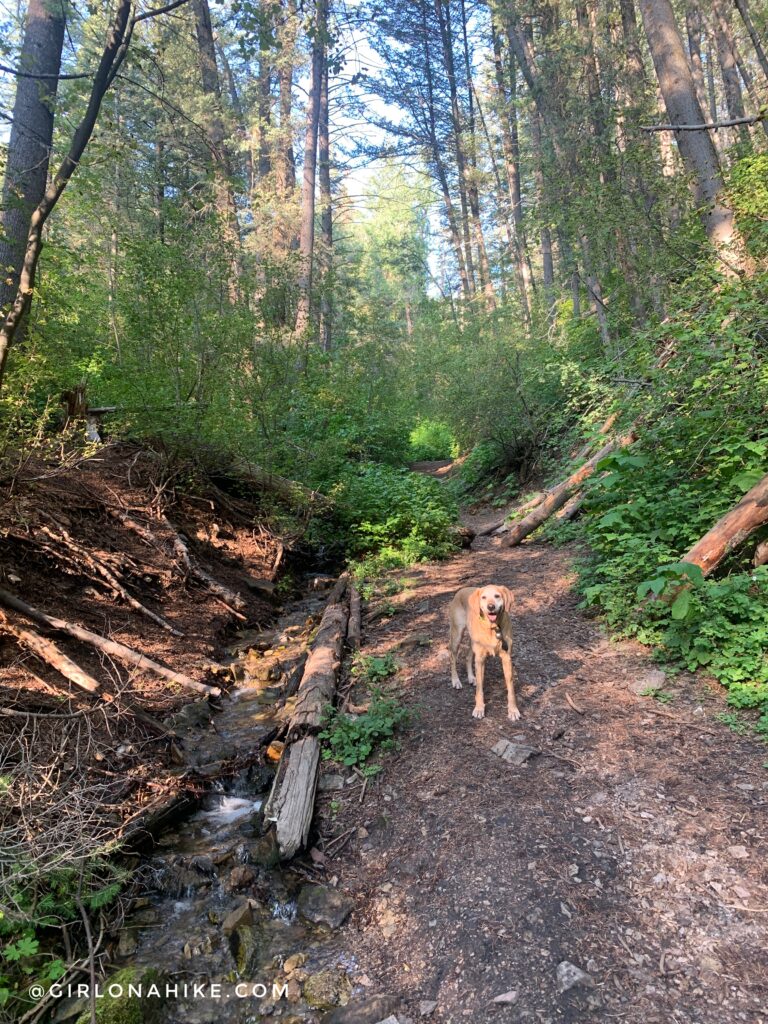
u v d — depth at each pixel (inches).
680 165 420.2
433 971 115.5
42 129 299.0
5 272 286.0
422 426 1101.7
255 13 238.7
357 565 379.2
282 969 122.6
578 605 264.8
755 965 104.5
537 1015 102.1
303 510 430.6
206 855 153.8
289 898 141.2
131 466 346.0
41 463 294.2
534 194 764.6
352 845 153.1
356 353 706.2
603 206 398.3
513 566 343.6
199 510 373.1
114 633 245.9
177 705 218.8
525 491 556.1
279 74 943.7
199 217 428.1
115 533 303.6
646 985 104.3
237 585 337.1
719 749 159.0
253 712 225.1
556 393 564.7
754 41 572.7
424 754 178.2
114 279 413.4
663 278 386.0
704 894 119.3
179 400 362.0
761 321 254.5
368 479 489.1
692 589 201.5
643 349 302.4
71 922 134.1
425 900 131.0
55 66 296.7
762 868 122.3
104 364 371.6
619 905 120.0
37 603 234.8
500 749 172.2
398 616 293.3
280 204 797.9
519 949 114.2
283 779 173.8
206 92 611.5
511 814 147.4
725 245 320.5
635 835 135.8
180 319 370.9
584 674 209.3
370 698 215.3
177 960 126.8
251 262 478.9
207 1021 113.0
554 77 596.7
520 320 671.8
